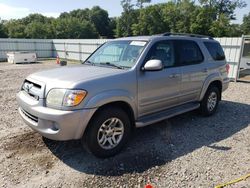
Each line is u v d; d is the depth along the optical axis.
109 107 3.61
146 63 3.92
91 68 4.07
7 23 69.62
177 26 55.44
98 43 22.78
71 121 3.22
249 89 9.52
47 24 70.94
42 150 3.94
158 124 5.18
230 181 3.15
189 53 5.04
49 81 3.49
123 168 3.44
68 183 3.12
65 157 3.74
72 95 3.22
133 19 68.94
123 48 4.45
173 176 3.26
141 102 4.04
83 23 74.00
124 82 3.73
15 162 3.58
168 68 4.48
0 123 5.14
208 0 58.25
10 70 16.14
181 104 4.96
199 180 3.18
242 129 4.99
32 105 3.48
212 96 5.75
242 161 3.67
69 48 27.70
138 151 3.94
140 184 3.10
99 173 3.33
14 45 28.75
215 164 3.57
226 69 6.13
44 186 3.05
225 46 12.05
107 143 3.69
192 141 4.36
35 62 23.70
